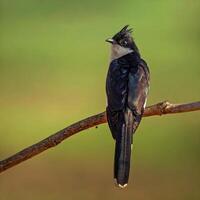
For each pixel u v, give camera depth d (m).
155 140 19.34
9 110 21.05
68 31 29.12
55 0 30.22
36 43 27.64
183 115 20.27
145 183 16.31
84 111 21.02
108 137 19.12
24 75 24.30
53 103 21.66
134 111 7.32
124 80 7.59
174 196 15.59
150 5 30.50
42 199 15.48
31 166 17.06
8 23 28.92
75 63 25.92
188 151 18.56
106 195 15.57
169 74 24.34
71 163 17.42
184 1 29.91
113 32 29.25
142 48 27.44
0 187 15.95
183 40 28.06
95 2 31.16
